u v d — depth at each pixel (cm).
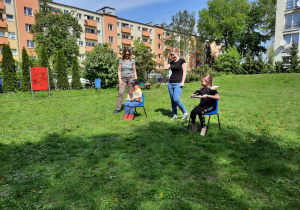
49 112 773
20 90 1587
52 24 2794
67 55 2853
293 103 910
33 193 246
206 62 5350
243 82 1928
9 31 3030
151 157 345
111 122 606
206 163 316
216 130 497
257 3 4016
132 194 241
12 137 472
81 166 315
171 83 591
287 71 2400
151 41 5219
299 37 2750
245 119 613
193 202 223
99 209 214
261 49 4256
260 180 264
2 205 222
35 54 3256
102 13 4150
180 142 414
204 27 4422
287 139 426
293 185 253
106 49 2106
